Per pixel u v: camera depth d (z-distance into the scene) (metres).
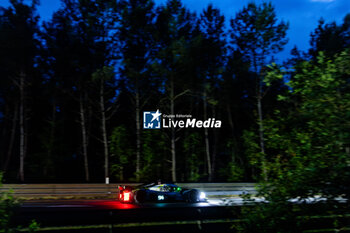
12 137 27.28
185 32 25.67
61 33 25.94
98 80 24.67
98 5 24.08
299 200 5.89
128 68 24.16
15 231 5.73
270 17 22.95
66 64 25.25
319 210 5.80
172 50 23.80
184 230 7.66
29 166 27.11
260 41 23.52
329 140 5.57
